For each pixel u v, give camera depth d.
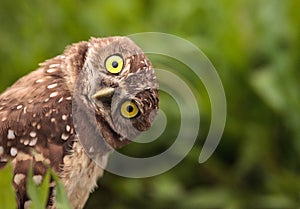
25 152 11.07
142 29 18.58
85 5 19.25
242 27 18.56
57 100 11.21
